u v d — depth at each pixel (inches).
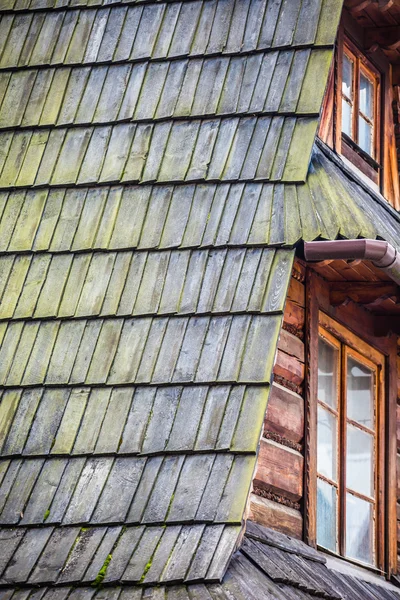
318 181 652.7
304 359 692.1
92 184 679.1
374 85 858.1
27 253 668.1
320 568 647.8
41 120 712.4
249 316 604.4
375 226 649.0
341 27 810.8
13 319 647.8
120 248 651.5
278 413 665.0
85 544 565.6
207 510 558.6
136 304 629.9
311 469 678.5
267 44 692.7
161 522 562.6
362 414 757.3
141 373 608.1
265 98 673.0
